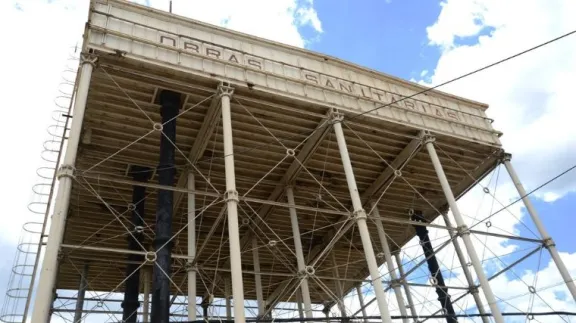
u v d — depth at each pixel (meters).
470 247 24.69
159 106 24.09
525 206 29.11
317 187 31.52
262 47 26.06
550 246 27.42
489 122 32.25
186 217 31.25
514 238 26.94
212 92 23.28
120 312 28.33
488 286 23.42
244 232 33.91
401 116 28.25
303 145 27.88
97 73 21.64
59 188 17.59
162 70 22.09
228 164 20.58
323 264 39.12
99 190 28.20
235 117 25.38
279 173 30.03
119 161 26.83
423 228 35.88
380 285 20.58
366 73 29.17
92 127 24.72
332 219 34.97
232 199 19.66
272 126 26.42
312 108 25.70
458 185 34.19
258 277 30.88
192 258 23.33
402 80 30.12
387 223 36.28
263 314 29.88
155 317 18.83
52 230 16.58
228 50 24.56
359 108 26.70
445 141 29.73
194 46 23.67
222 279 37.31
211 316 24.80
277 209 32.34
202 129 25.23
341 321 23.02
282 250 36.47
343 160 24.31
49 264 15.95
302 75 26.25
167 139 22.20
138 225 26.30
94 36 21.20
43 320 14.98
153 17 23.55
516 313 25.33
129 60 21.36
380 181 32.16
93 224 30.84
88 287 35.09
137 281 25.16
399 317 24.89
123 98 23.41
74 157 18.34
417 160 30.84
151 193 28.89
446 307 31.28
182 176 27.53
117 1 22.83
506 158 31.06
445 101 31.47
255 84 23.83
